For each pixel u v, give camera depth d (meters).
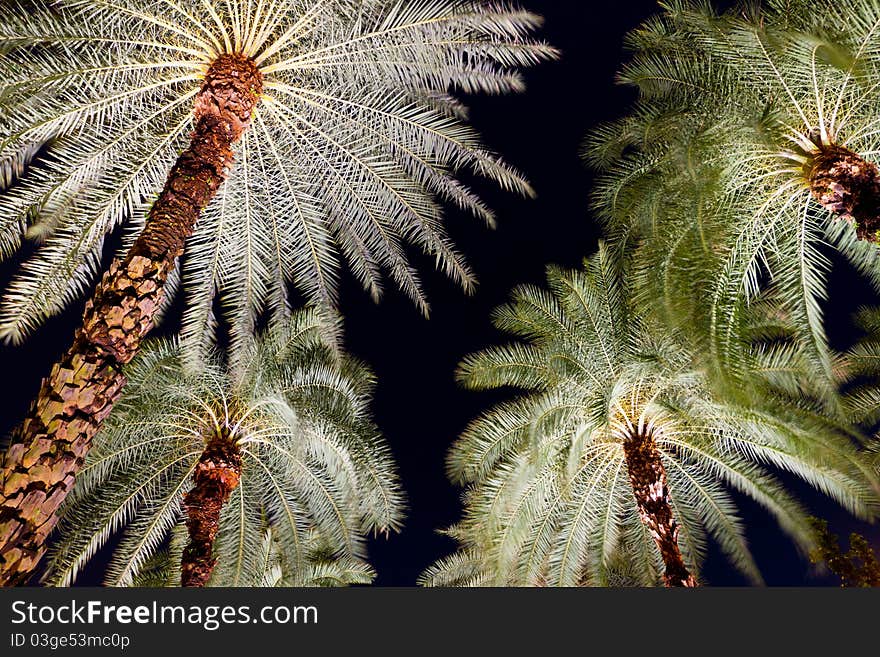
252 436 11.09
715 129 8.02
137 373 10.06
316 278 9.43
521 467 10.37
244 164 8.75
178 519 11.30
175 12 7.48
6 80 6.78
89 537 9.73
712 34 8.12
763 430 9.84
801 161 8.22
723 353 7.91
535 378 11.09
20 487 4.20
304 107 8.55
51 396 4.61
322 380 11.11
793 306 8.65
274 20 7.71
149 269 5.44
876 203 7.36
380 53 7.95
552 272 11.30
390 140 8.92
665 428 11.16
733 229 8.44
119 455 10.22
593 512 11.56
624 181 9.40
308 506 11.88
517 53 8.04
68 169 7.66
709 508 11.57
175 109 8.23
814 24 7.98
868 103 8.10
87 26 7.20
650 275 8.76
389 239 9.75
